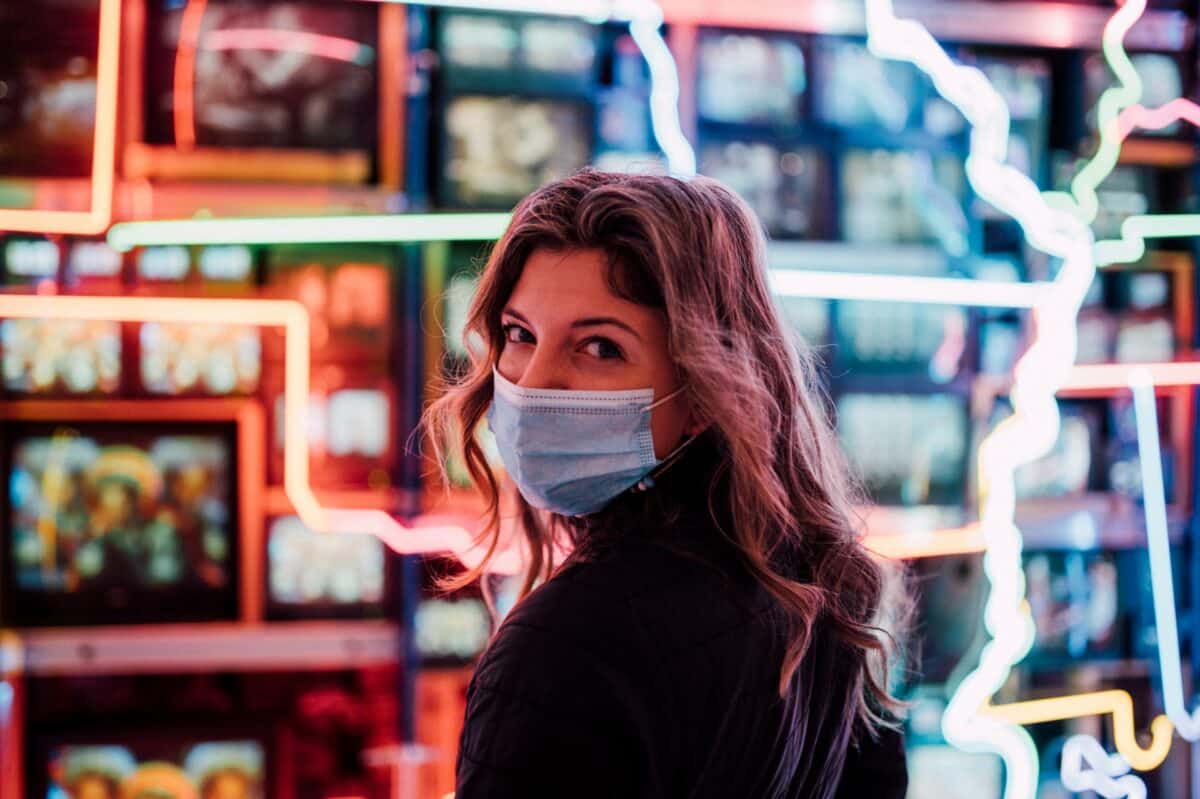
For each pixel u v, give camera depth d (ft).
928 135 9.38
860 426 9.30
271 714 8.65
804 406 3.22
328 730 9.05
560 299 2.90
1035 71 9.39
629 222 2.83
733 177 9.10
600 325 2.89
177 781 8.46
